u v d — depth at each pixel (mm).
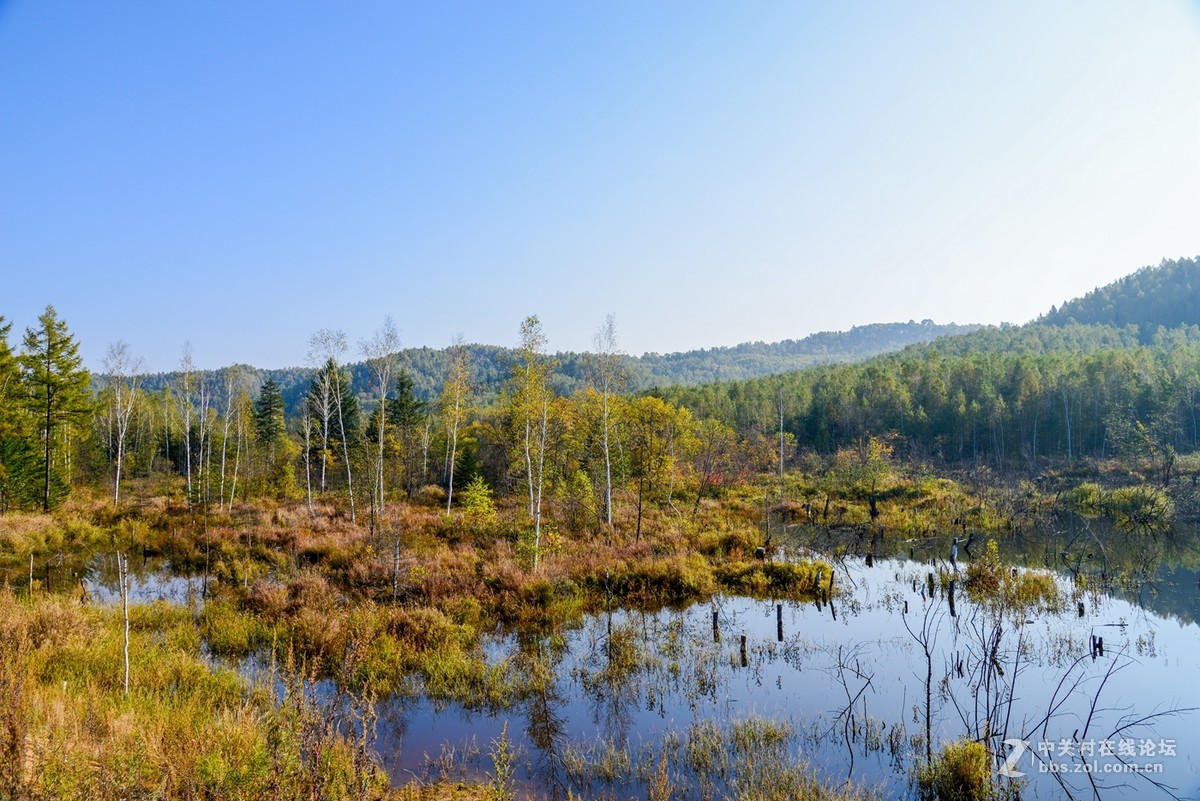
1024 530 28359
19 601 12633
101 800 4719
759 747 8398
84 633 10703
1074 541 25156
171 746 5930
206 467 43594
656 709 9883
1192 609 15516
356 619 12258
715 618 13578
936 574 19344
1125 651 12305
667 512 30609
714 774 7770
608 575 17281
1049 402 63969
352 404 51688
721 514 31297
